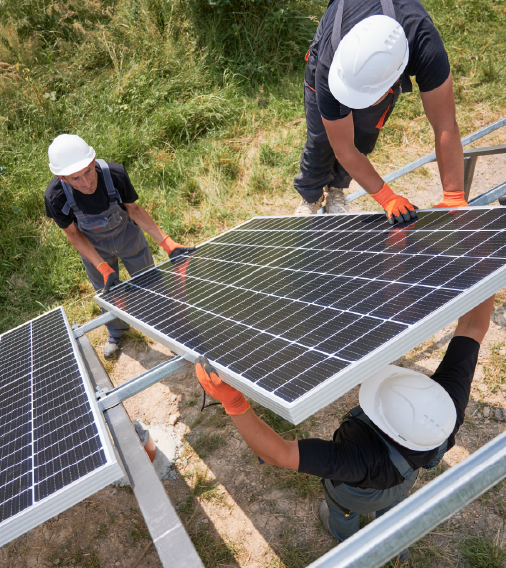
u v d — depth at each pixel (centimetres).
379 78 211
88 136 695
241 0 821
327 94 247
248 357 165
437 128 249
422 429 180
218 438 343
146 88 765
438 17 887
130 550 285
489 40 807
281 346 164
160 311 254
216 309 225
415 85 738
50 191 339
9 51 823
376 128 329
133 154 686
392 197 245
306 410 127
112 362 442
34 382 231
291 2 859
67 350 250
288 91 786
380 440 189
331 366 138
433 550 252
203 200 629
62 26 909
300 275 226
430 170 622
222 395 167
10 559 291
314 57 324
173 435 353
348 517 239
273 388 138
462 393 204
